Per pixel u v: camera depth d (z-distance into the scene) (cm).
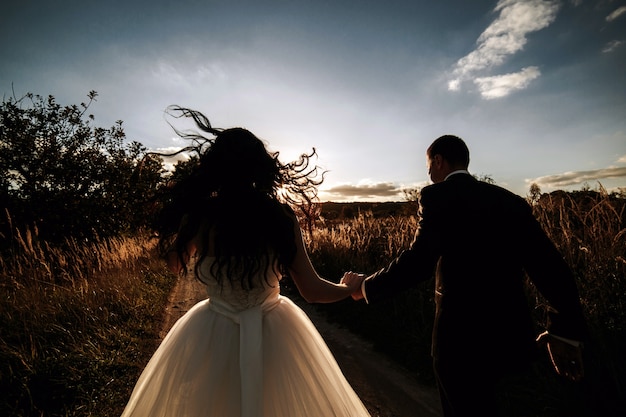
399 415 288
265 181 151
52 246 882
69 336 425
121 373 359
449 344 169
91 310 502
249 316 146
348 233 792
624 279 315
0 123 1119
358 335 458
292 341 154
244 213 139
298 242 149
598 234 371
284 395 146
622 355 269
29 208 1047
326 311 558
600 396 260
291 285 769
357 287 187
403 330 442
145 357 405
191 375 145
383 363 378
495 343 163
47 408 295
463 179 186
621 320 289
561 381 280
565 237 394
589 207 436
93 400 307
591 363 270
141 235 1080
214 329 149
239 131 153
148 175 1135
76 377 333
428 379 339
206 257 149
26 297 484
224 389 142
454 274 171
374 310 509
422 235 178
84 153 1216
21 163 1134
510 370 167
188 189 149
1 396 300
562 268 156
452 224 172
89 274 657
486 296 165
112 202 1195
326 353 169
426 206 182
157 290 726
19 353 351
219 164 145
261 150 153
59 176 1138
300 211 186
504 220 167
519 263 170
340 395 159
